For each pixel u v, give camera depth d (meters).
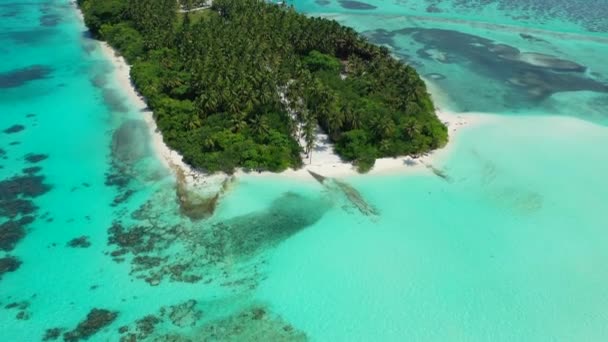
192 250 70.00
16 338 57.31
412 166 89.44
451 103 114.38
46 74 123.25
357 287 64.88
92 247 70.06
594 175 88.44
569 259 70.00
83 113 105.06
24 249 69.44
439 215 77.81
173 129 94.44
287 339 58.12
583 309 62.53
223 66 104.06
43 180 83.94
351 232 73.94
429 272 67.31
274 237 72.62
